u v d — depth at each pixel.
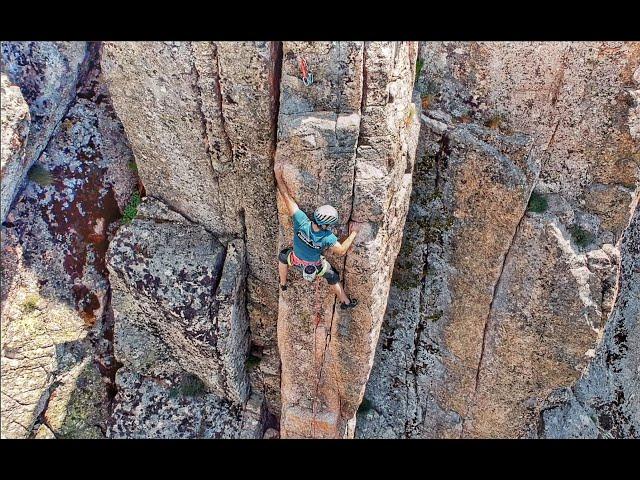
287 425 11.13
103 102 10.54
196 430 11.80
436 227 10.44
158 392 11.70
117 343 11.12
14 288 10.09
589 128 8.98
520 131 9.40
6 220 9.93
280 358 11.37
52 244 10.43
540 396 11.23
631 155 8.91
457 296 10.93
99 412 11.72
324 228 7.35
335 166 7.53
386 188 7.71
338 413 10.82
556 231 9.34
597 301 9.62
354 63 7.09
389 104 7.58
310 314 9.19
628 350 12.14
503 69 8.98
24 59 8.93
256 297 10.88
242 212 9.77
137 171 10.80
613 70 8.42
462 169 9.58
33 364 10.54
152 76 8.41
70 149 10.36
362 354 9.50
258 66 7.54
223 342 10.39
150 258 10.09
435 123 9.48
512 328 10.44
